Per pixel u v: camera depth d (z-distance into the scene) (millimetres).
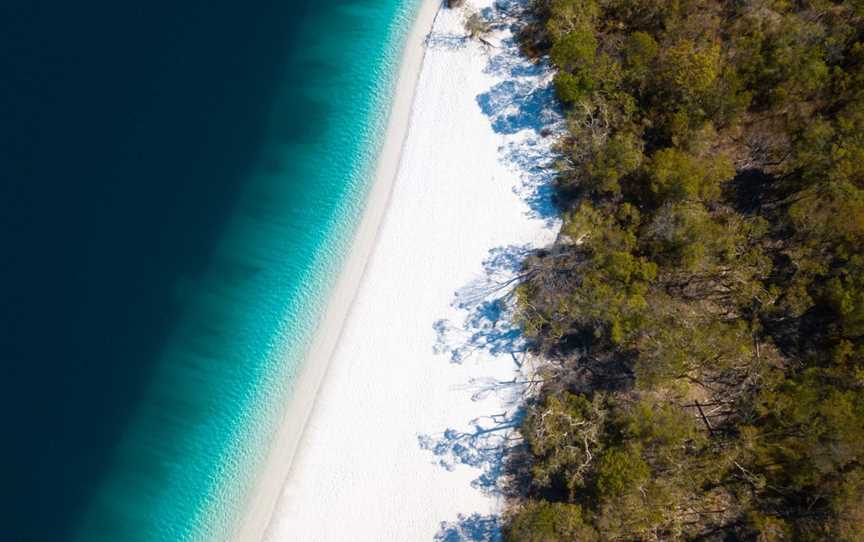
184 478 32969
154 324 34500
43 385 33656
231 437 33219
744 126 32781
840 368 28125
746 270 30469
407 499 31938
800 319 30500
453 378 32844
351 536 31891
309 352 33812
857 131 29328
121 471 33156
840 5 32656
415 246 34531
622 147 31219
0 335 33875
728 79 31062
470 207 34688
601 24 35031
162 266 35094
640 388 29875
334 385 33375
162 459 33219
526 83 35844
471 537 31172
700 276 31547
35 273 34562
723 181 32156
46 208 35344
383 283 34281
